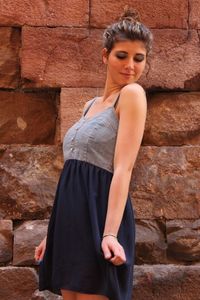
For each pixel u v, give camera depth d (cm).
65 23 488
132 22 330
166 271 454
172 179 477
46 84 484
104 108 327
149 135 489
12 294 454
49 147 486
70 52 486
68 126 479
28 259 461
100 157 317
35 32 486
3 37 491
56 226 315
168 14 491
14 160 484
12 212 476
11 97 495
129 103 313
